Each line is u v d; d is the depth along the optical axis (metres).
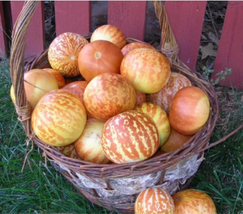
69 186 0.76
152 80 0.67
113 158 0.57
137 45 0.81
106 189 0.62
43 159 0.79
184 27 0.97
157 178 0.62
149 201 0.57
